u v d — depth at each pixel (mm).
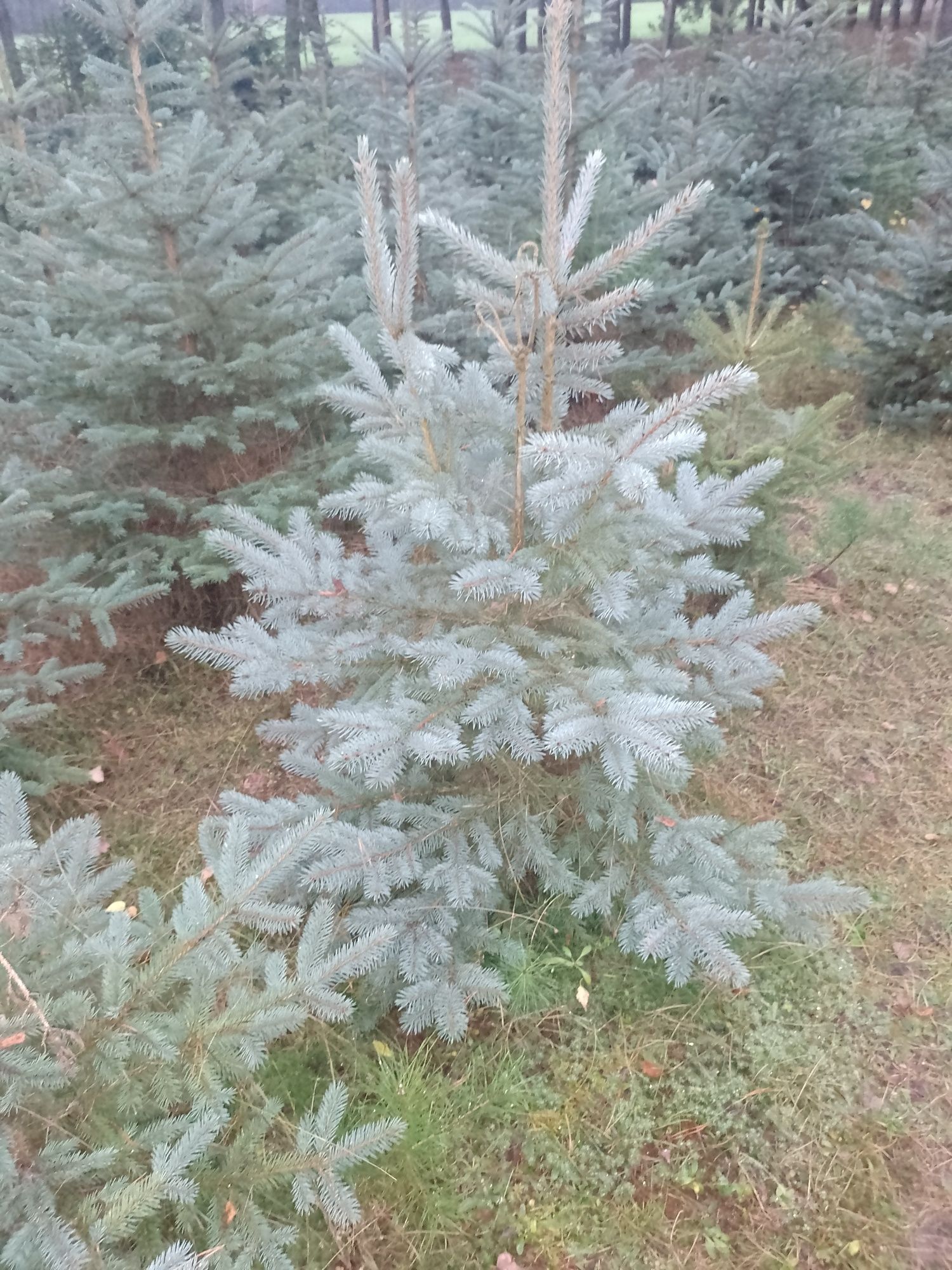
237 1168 1933
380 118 6652
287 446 4496
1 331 4535
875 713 3908
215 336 4008
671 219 2070
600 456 2055
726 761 3674
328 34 9922
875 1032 2654
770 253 6820
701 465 3812
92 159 5352
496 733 2363
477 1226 2250
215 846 2396
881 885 3123
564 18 1925
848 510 4527
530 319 2420
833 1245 2193
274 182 6680
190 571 3707
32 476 3625
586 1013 2725
